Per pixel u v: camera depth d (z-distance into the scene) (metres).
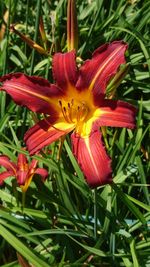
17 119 0.72
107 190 0.62
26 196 0.65
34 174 0.62
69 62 0.51
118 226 0.60
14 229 0.57
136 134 0.67
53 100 0.51
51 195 0.63
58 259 0.62
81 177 0.63
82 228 0.62
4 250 0.64
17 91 0.50
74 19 0.54
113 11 0.84
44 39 0.67
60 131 0.50
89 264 0.57
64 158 0.64
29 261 0.58
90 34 0.78
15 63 0.83
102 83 0.49
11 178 0.66
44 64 0.78
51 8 0.91
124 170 0.64
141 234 0.63
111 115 0.48
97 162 0.46
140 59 0.79
